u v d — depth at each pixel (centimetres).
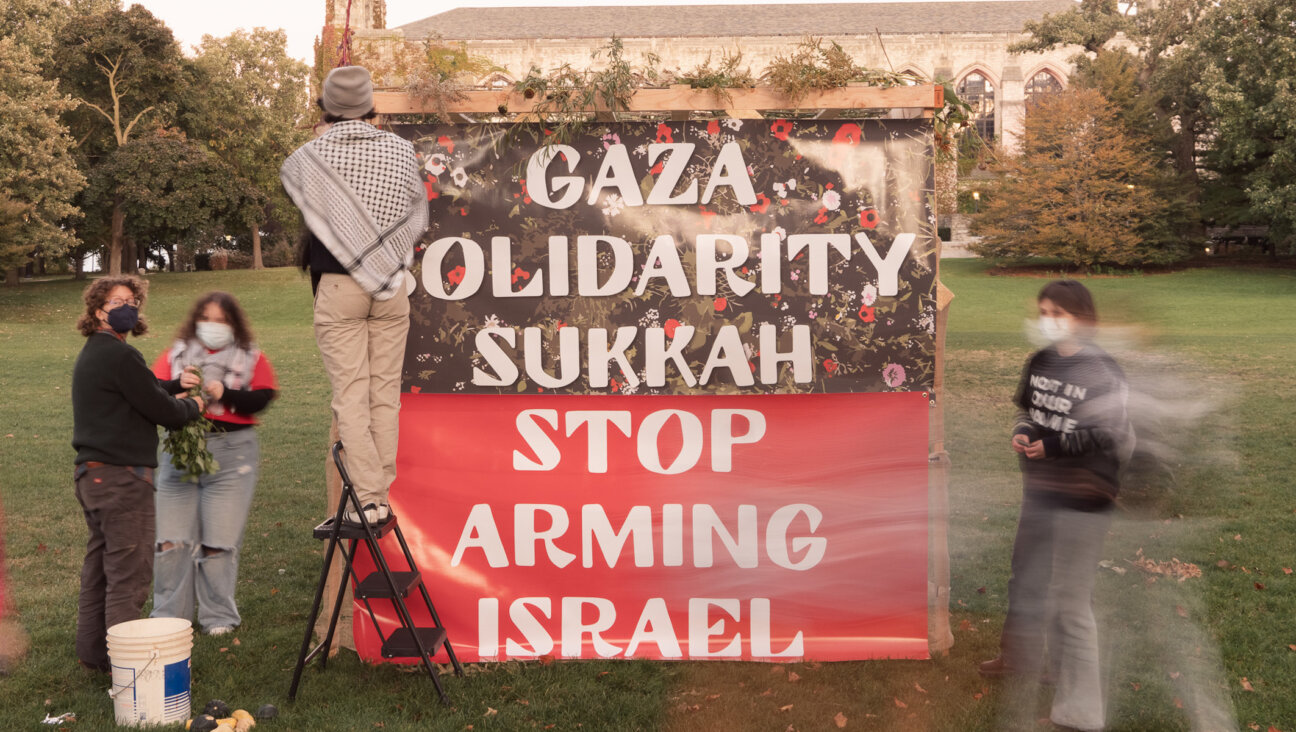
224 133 5403
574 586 484
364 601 482
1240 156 4172
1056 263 4625
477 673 462
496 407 484
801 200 474
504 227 480
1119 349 352
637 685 443
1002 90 5784
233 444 506
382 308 420
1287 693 414
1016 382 1469
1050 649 351
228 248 6550
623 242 478
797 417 479
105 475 422
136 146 4372
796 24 6297
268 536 729
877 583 477
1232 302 3089
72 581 604
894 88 466
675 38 5775
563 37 5966
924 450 476
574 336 481
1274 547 620
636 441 482
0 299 3694
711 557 481
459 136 479
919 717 403
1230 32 4206
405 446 485
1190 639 344
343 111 416
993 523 716
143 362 429
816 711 412
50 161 3666
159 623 412
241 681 448
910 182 473
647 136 475
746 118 472
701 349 479
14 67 3616
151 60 4681
